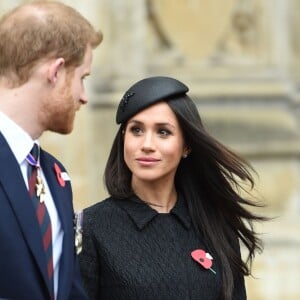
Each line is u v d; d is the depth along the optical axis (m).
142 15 23.56
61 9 7.62
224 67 26.00
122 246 8.81
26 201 7.36
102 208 9.02
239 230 9.55
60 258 7.68
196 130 9.02
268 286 22.03
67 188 8.04
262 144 25.66
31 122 7.52
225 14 26.09
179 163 9.38
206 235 9.18
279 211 25.70
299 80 27.30
